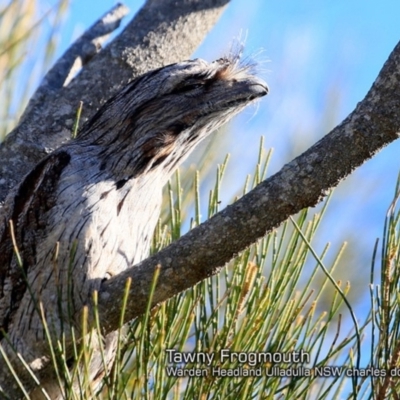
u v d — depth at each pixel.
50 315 6.50
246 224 5.72
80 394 5.39
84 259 6.62
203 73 7.67
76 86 8.52
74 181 6.99
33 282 6.65
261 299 5.80
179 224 6.84
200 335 6.25
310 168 5.68
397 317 5.54
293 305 5.91
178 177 6.88
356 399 5.48
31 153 8.05
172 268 5.81
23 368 6.42
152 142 7.49
